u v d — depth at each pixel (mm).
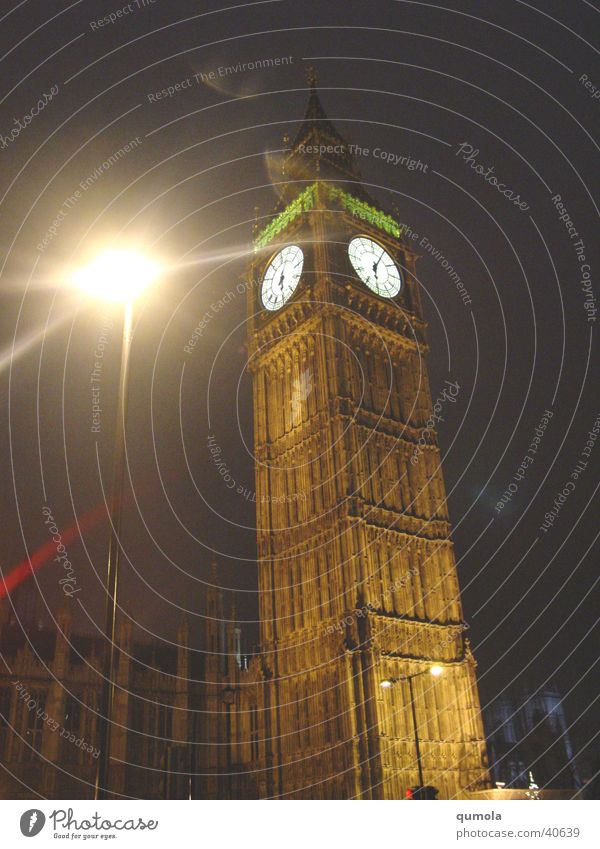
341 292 64125
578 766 57156
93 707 61875
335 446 58812
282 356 67750
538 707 60719
